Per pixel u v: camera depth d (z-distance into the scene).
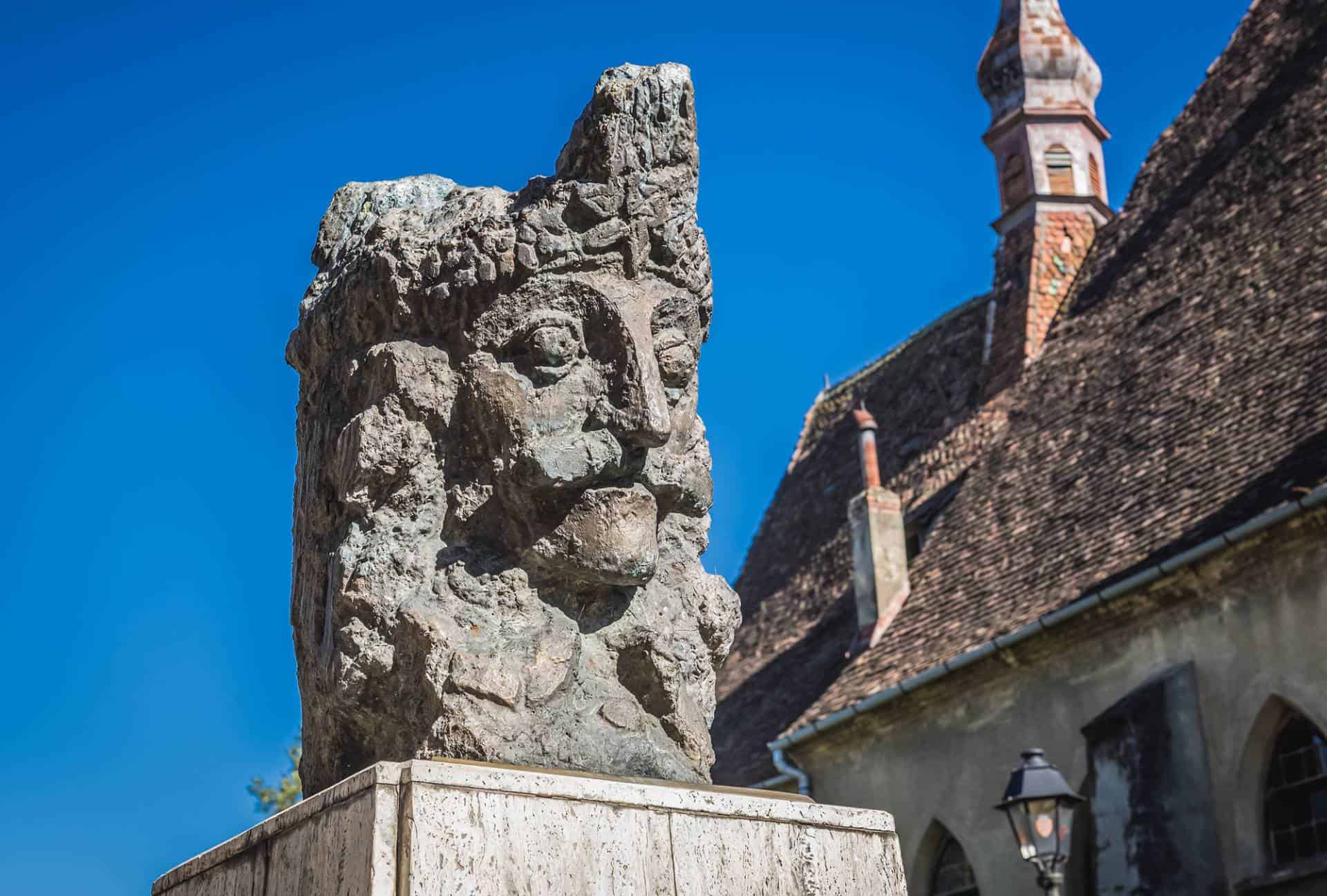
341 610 3.94
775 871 3.61
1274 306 15.80
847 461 23.81
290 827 3.55
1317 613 12.64
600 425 4.00
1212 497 14.16
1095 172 22.89
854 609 20.20
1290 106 18.25
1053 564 15.87
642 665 4.05
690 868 3.50
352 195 4.73
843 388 26.02
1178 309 17.56
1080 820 14.66
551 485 3.94
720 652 4.33
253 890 3.63
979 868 15.45
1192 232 18.58
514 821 3.33
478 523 4.04
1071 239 22.17
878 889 3.74
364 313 4.21
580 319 4.07
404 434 4.04
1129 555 14.63
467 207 4.22
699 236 4.32
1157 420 16.20
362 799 3.31
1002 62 23.55
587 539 3.94
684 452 4.22
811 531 23.28
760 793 3.73
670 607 4.18
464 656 3.82
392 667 3.90
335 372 4.32
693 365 4.24
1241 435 14.62
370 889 3.18
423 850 3.22
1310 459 13.24
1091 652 14.73
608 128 4.13
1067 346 19.66
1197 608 13.76
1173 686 13.64
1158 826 13.23
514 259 4.04
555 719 3.89
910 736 16.64
